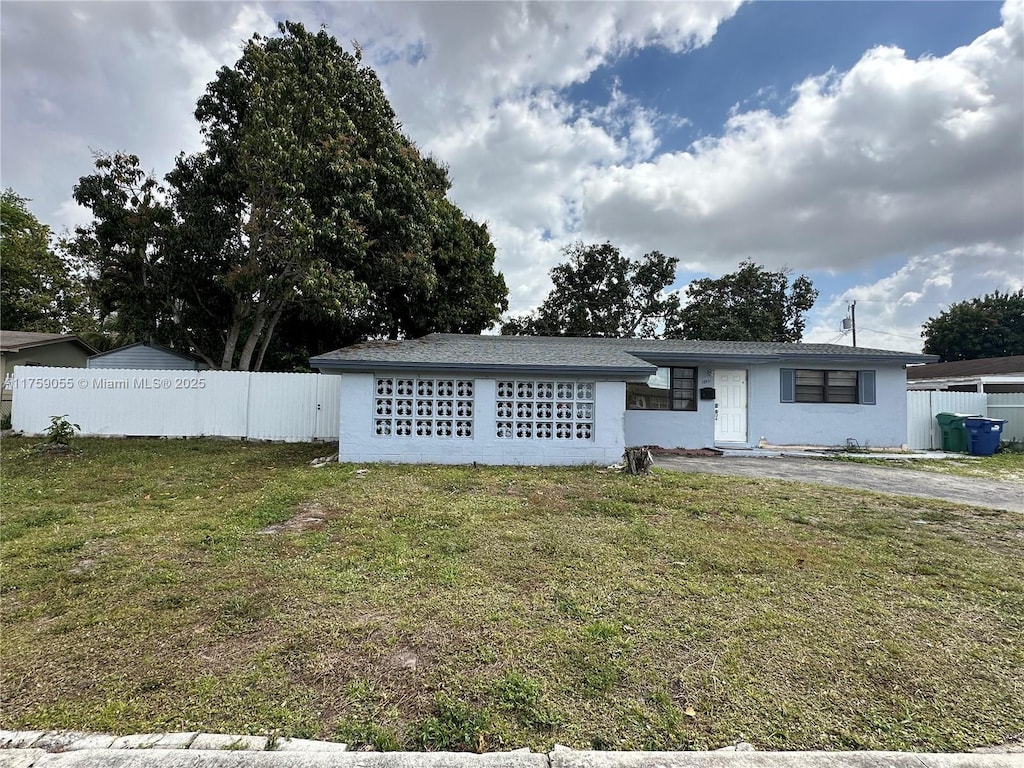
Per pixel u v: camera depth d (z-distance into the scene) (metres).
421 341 10.79
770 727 2.00
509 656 2.51
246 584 3.37
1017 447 11.84
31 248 24.28
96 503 5.64
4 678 2.26
